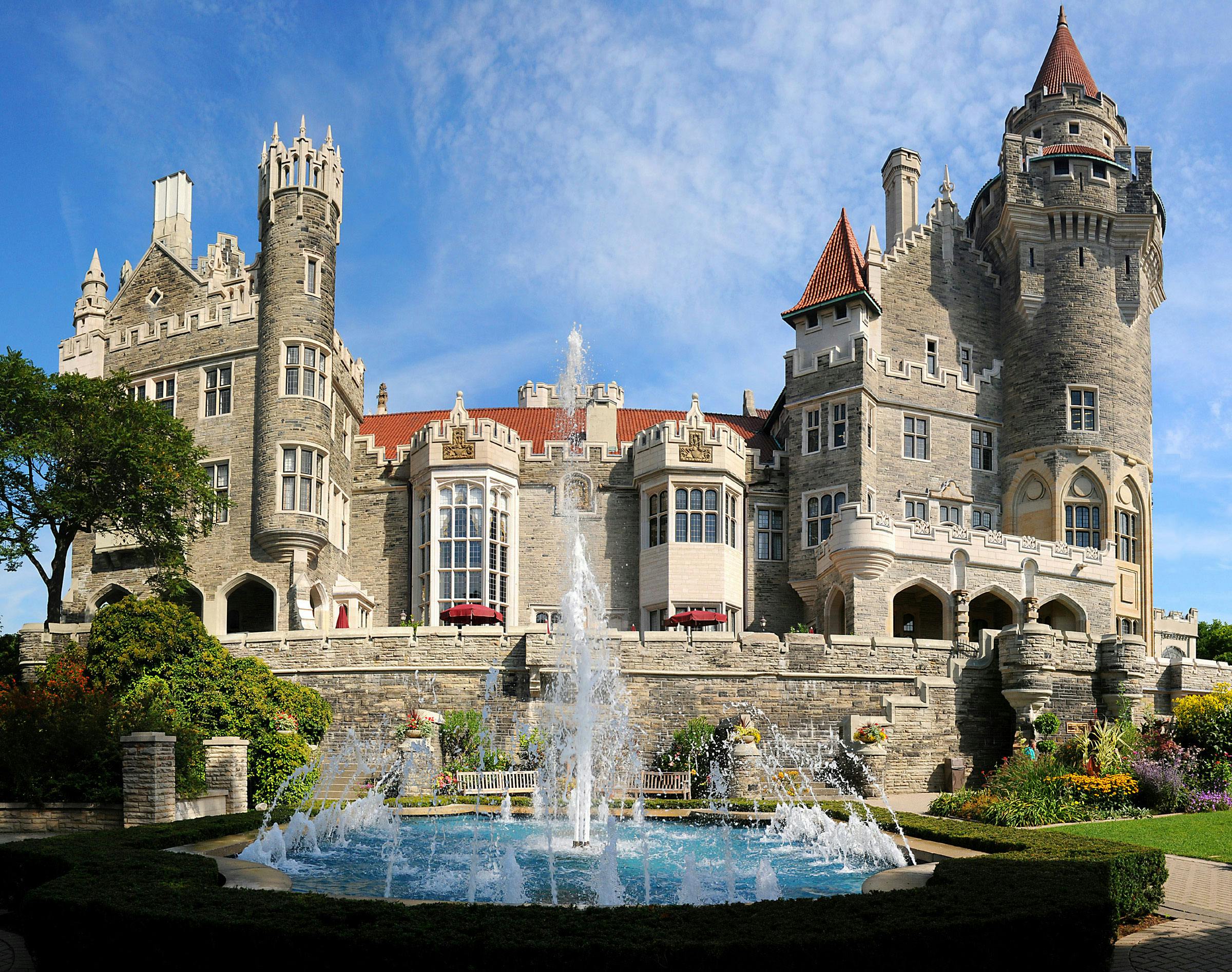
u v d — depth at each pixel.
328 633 32.19
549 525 43.75
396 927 10.16
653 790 28.03
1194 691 36.16
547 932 10.05
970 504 45.16
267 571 38.62
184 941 10.38
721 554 42.44
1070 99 47.41
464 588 41.38
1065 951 11.17
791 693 31.72
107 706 22.22
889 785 30.52
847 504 38.19
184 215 47.19
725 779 28.69
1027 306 46.16
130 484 34.81
